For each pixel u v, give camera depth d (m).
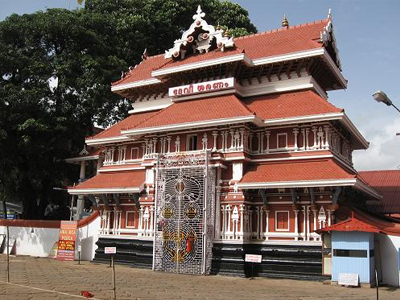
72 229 32.72
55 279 21.31
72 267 27.80
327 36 28.33
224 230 25.53
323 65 28.16
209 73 29.05
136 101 34.47
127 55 46.19
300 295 18.00
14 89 35.56
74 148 40.66
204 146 27.05
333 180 22.56
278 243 24.88
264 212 25.91
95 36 40.44
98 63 39.12
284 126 26.11
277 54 27.33
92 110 39.91
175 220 26.33
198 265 25.17
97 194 31.50
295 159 25.48
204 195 25.50
